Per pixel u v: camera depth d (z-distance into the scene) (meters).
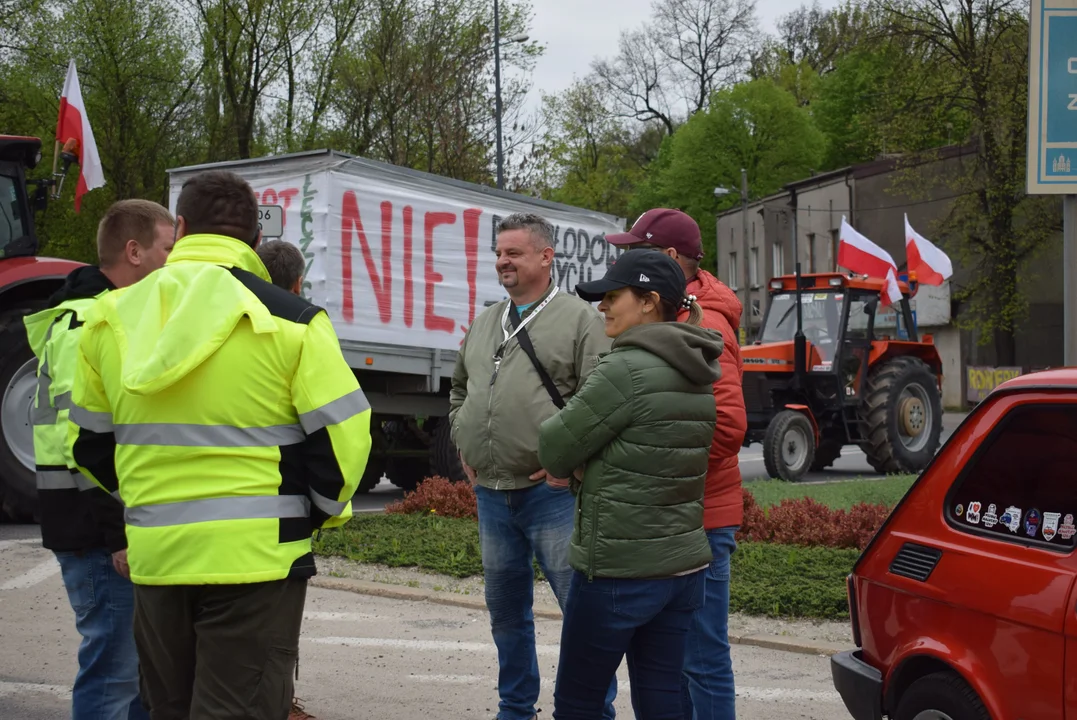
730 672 4.08
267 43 29.80
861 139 52.03
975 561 3.58
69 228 28.33
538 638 6.39
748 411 15.91
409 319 12.02
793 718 5.05
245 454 2.90
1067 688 3.21
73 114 12.89
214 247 3.08
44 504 3.76
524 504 4.46
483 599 7.15
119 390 3.00
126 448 2.96
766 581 7.36
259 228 3.25
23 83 27.66
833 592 6.95
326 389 2.96
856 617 4.13
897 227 37.97
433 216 12.31
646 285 3.46
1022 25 31.55
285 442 2.97
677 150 51.69
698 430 3.43
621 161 63.41
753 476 16.27
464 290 12.71
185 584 2.85
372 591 7.45
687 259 4.23
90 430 3.14
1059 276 33.09
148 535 2.88
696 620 4.02
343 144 29.55
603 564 3.36
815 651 6.20
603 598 3.38
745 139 50.19
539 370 4.43
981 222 32.94
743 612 6.91
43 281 10.23
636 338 3.40
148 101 29.69
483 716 5.05
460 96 27.77
